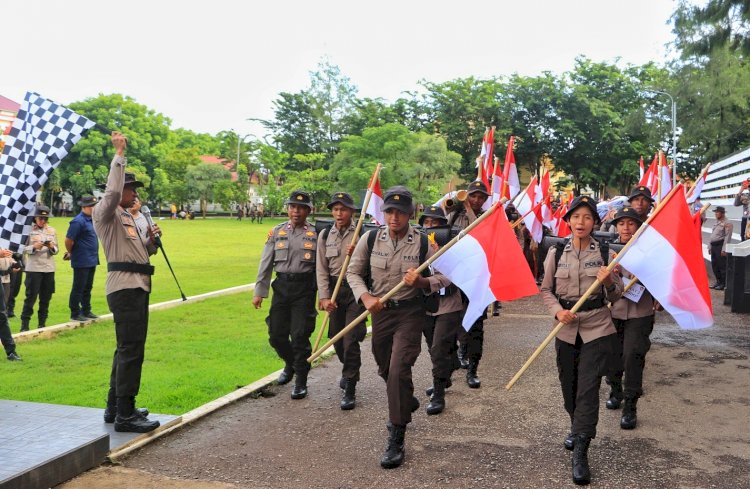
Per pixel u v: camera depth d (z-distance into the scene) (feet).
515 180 36.94
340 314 20.92
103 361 25.90
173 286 51.11
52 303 41.83
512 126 182.09
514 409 19.84
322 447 16.72
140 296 16.74
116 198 16.05
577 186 192.44
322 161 213.46
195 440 17.16
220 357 26.91
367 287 17.54
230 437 17.43
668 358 26.76
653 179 42.47
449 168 151.02
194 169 211.00
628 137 181.47
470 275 17.31
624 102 185.06
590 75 185.47
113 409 17.08
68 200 258.98
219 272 61.41
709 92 127.85
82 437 15.47
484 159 33.12
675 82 136.98
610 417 19.26
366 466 15.47
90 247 34.04
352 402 20.08
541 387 22.20
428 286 16.56
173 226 151.33
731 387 22.34
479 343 22.27
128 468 15.16
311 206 21.65
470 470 15.21
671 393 21.71
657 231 16.53
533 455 16.14
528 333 32.07
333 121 217.15
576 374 16.03
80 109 243.60
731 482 14.52
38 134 18.31
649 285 16.35
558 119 180.55
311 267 21.27
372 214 26.71
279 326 21.66
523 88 181.78
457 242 17.43
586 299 15.71
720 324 34.55
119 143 16.20
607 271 15.47
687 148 145.79
